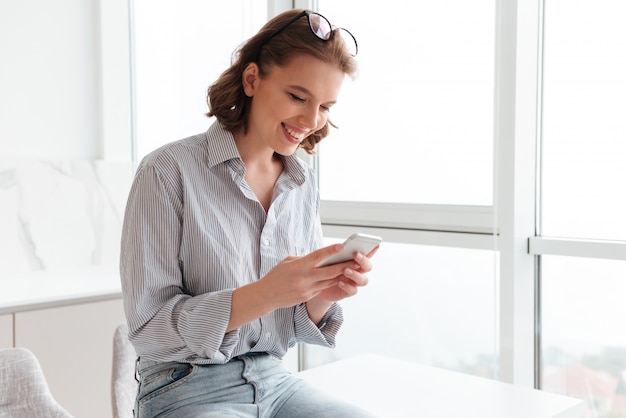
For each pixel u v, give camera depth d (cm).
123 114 315
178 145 137
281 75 132
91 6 304
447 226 233
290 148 136
